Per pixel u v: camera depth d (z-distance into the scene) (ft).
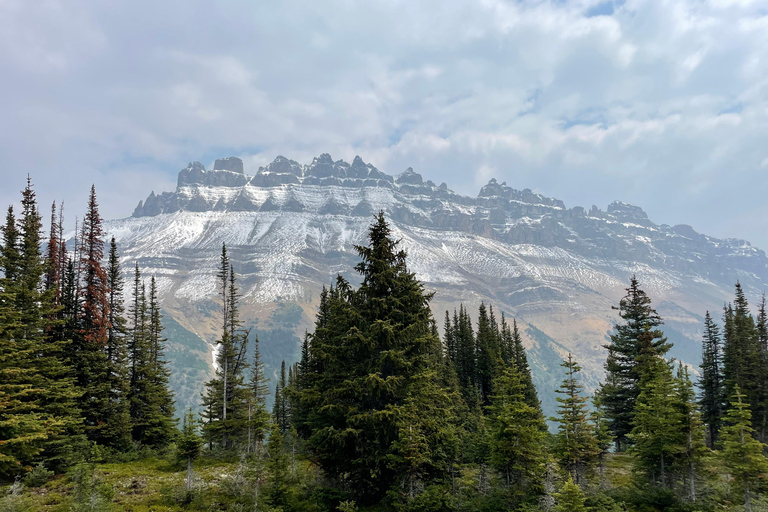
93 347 124.57
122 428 124.26
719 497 78.89
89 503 69.00
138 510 75.82
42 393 95.76
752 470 73.46
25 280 104.53
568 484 69.51
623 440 151.64
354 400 91.56
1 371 84.89
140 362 149.89
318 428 93.61
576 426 85.10
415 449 76.18
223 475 99.91
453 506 77.97
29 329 102.32
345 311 93.25
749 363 158.92
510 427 81.30
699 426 84.07
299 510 81.00
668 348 143.23
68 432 110.63
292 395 97.30
